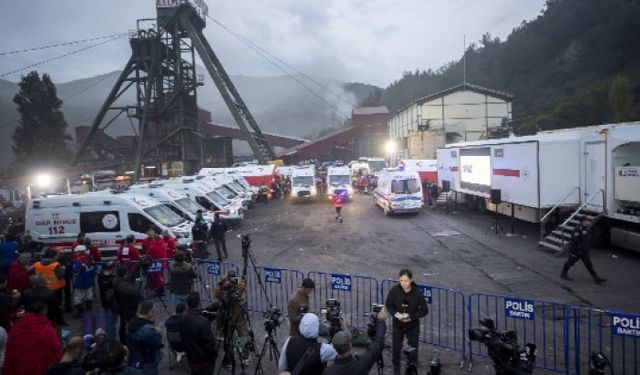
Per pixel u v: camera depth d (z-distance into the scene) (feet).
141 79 172.86
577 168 54.08
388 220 77.82
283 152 286.87
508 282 39.11
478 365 24.04
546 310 32.09
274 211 95.71
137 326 19.12
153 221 49.44
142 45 166.71
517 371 16.07
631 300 33.63
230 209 74.95
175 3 167.02
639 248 45.16
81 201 49.70
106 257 49.14
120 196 50.06
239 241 63.77
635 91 184.14
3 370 18.56
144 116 161.99
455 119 175.01
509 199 62.18
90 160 193.98
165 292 39.27
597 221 51.16
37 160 185.26
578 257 38.52
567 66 299.38
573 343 26.40
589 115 192.03
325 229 70.85
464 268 44.24
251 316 32.68
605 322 29.55
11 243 36.17
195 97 183.21
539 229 65.00
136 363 18.80
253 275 43.65
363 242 59.21
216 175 96.12
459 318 30.94
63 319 31.53
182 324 19.60
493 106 174.09
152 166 169.37
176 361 25.00
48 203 49.83
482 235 61.46
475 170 74.84
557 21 345.10
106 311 28.76
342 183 109.19
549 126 197.67
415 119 182.09
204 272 43.47
